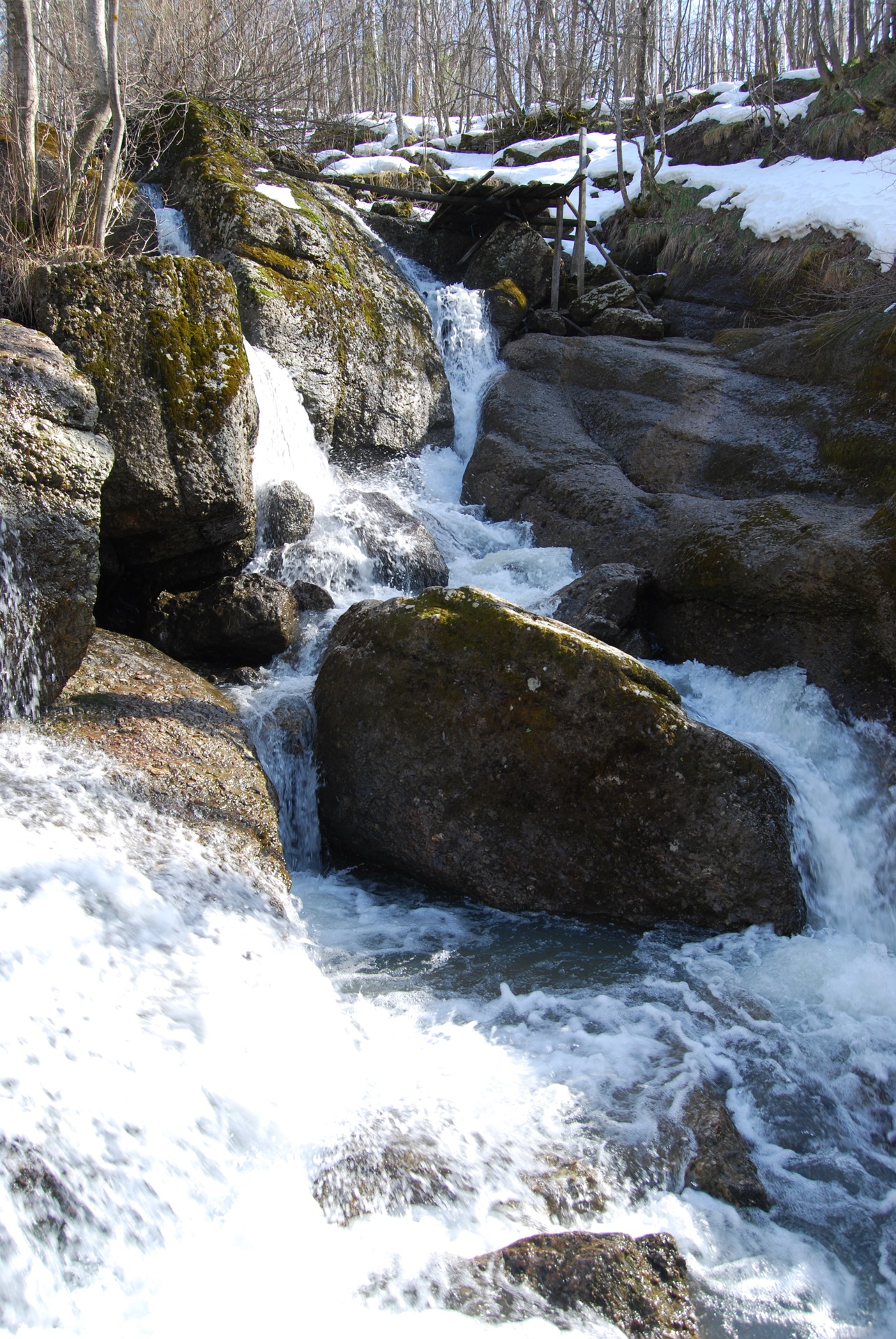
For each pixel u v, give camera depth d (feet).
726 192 45.60
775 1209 12.00
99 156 31.04
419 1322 9.68
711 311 43.57
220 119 38.88
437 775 18.93
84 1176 9.98
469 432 38.60
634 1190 11.86
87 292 21.35
